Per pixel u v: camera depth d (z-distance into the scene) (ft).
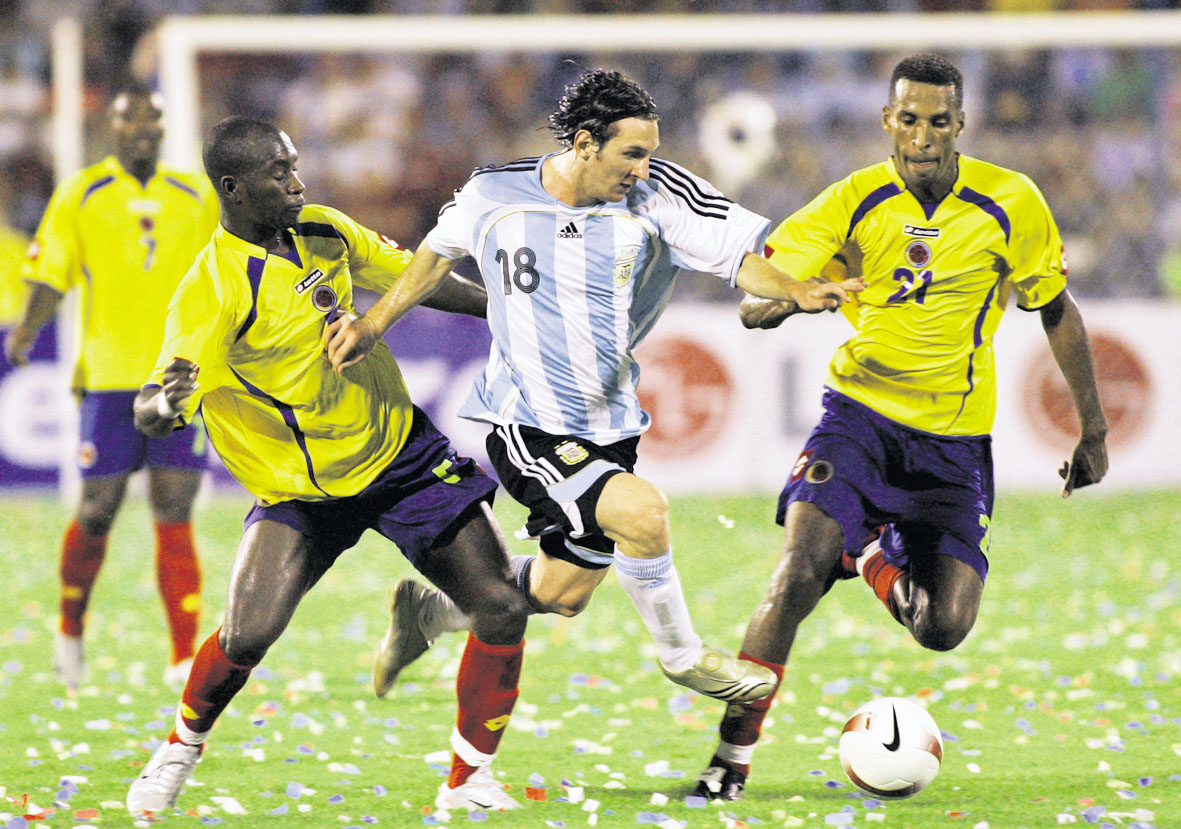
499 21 143.95
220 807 49.90
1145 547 115.24
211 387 47.88
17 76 176.35
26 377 141.18
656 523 47.24
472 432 140.05
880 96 154.61
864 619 90.12
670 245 49.01
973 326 55.11
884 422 55.88
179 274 73.97
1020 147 152.66
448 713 65.77
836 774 54.44
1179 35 144.56
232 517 134.62
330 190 155.94
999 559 111.45
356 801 50.85
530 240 48.60
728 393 141.18
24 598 100.48
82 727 63.41
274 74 155.53
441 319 139.95
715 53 154.20
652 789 52.31
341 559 117.19
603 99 46.68
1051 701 66.74
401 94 155.84
